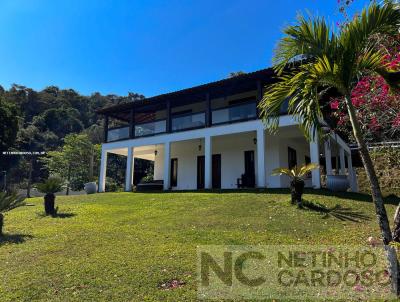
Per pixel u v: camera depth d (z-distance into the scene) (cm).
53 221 1014
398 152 1417
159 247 660
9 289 476
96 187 2086
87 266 561
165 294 441
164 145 1861
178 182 2077
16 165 4094
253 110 1558
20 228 930
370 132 959
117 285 476
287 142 1823
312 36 447
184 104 2017
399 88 479
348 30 434
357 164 2458
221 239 705
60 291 463
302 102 470
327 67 431
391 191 1691
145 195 1530
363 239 665
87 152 3872
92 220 1005
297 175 1039
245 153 1842
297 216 890
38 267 571
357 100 830
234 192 1369
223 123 1644
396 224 619
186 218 945
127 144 1997
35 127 5488
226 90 1727
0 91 6506
